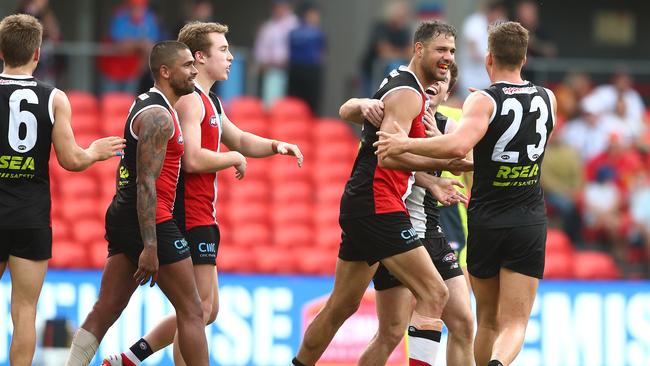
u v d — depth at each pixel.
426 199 29.23
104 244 47.66
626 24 75.38
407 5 64.75
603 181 55.62
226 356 42.97
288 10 59.69
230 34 70.62
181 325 26.19
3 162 25.70
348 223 26.83
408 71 26.62
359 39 68.81
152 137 25.31
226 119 29.03
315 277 44.06
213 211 27.94
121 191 26.38
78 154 26.02
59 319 33.62
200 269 27.42
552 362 45.03
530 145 26.27
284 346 43.38
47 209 26.33
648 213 54.78
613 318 45.66
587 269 51.06
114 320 26.97
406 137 25.27
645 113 59.06
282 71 59.28
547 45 57.94
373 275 27.80
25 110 25.70
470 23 56.50
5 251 26.22
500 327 26.80
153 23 56.84
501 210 26.55
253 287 43.47
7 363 40.88
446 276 29.16
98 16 62.97
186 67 26.02
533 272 26.59
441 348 40.91
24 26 25.84
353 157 57.06
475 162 26.67
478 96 25.97
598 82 59.19
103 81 55.62
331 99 68.19
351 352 42.38
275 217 52.06
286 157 55.72
